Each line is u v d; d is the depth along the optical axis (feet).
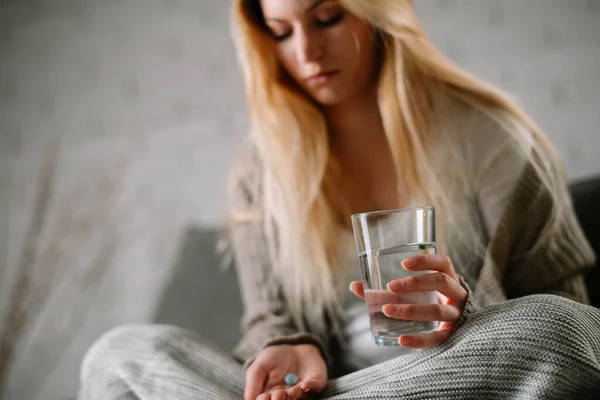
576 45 6.27
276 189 3.77
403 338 2.38
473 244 3.34
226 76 7.17
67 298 7.13
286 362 2.98
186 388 2.68
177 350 3.04
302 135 3.76
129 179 7.27
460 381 2.27
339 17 3.32
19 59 7.61
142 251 7.14
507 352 2.25
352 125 3.70
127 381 2.83
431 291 2.42
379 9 3.34
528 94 6.36
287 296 3.72
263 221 3.93
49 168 7.33
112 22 7.51
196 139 7.18
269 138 3.78
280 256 3.76
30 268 6.94
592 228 3.97
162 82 7.32
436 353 2.39
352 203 3.77
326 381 2.77
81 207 7.29
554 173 3.37
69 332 7.10
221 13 7.23
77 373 7.04
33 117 7.56
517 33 6.40
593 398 2.28
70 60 7.56
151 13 7.41
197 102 7.22
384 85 3.51
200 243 5.24
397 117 3.49
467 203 3.40
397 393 2.34
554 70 6.31
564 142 6.25
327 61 3.34
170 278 5.14
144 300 7.06
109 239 7.21
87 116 7.45
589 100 6.22
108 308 7.11
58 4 7.61
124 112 7.38
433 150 3.47
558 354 2.19
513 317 2.31
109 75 7.46
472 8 6.52
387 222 2.41
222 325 4.82
